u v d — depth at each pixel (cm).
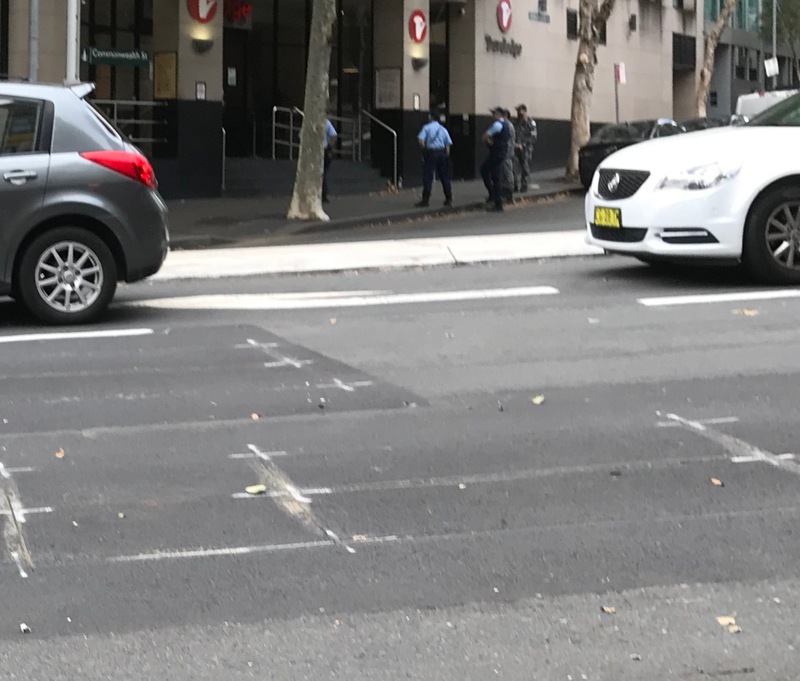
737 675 409
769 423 705
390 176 2950
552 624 449
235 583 489
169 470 633
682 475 618
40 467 639
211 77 2509
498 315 1049
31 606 468
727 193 1110
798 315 1009
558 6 3641
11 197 995
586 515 563
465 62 3216
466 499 586
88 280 1035
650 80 4253
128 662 420
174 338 973
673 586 483
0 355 916
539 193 2677
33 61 1892
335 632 443
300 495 593
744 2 5253
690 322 996
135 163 1037
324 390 797
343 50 2995
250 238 1888
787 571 497
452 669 414
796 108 1181
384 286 1232
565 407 748
